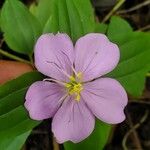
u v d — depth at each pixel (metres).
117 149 0.14
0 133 0.10
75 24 0.10
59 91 0.10
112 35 0.11
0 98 0.10
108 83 0.09
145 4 0.15
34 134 0.14
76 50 0.09
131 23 0.15
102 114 0.09
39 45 0.09
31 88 0.09
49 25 0.10
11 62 0.11
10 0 0.11
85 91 0.10
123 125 0.15
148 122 0.15
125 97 0.09
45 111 0.09
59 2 0.10
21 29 0.11
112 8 0.15
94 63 0.09
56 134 0.09
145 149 0.15
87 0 0.11
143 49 0.10
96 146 0.10
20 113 0.10
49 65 0.09
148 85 0.15
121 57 0.10
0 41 0.14
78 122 0.10
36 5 0.14
